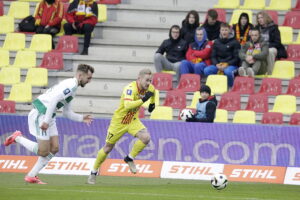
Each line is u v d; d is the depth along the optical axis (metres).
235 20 46.84
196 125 31.97
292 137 31.47
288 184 31.05
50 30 46.62
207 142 31.94
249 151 31.73
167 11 48.00
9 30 47.84
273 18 46.78
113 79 43.84
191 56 42.62
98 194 23.48
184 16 47.91
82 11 45.56
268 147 31.59
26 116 33.19
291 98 39.81
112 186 27.27
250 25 42.97
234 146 31.77
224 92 40.94
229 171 31.64
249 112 37.25
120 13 48.47
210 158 31.92
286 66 42.62
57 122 32.72
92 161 32.47
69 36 45.75
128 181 30.12
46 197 22.23
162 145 32.25
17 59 44.91
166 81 41.81
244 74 41.09
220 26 42.31
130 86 27.83
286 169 31.38
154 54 45.91
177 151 32.12
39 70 43.41
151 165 32.19
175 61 42.78
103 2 49.09
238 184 29.94
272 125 31.58
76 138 32.66
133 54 46.06
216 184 26.20
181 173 31.92
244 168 31.64
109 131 28.50
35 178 27.42
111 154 32.53
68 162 32.53
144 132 28.45
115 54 46.12
